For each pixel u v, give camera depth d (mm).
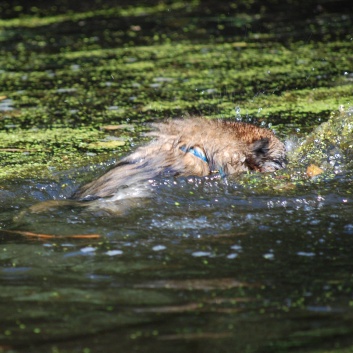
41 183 10656
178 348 5688
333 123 12289
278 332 5914
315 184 9812
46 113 14641
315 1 24078
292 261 7344
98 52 19406
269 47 18938
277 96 14945
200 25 21938
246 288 6766
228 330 5961
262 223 8438
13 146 12617
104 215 8938
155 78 16734
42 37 21438
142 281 6996
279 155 11133
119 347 5734
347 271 7047
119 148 12344
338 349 5613
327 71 16547
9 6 26109
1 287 6957
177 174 10406
